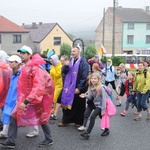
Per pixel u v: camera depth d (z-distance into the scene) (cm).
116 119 644
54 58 608
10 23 3803
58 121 604
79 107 553
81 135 499
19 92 421
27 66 417
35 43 4159
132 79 667
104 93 495
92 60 877
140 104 632
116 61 2638
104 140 499
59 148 452
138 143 489
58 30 4241
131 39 4619
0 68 468
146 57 3166
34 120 428
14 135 435
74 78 539
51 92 433
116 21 4603
